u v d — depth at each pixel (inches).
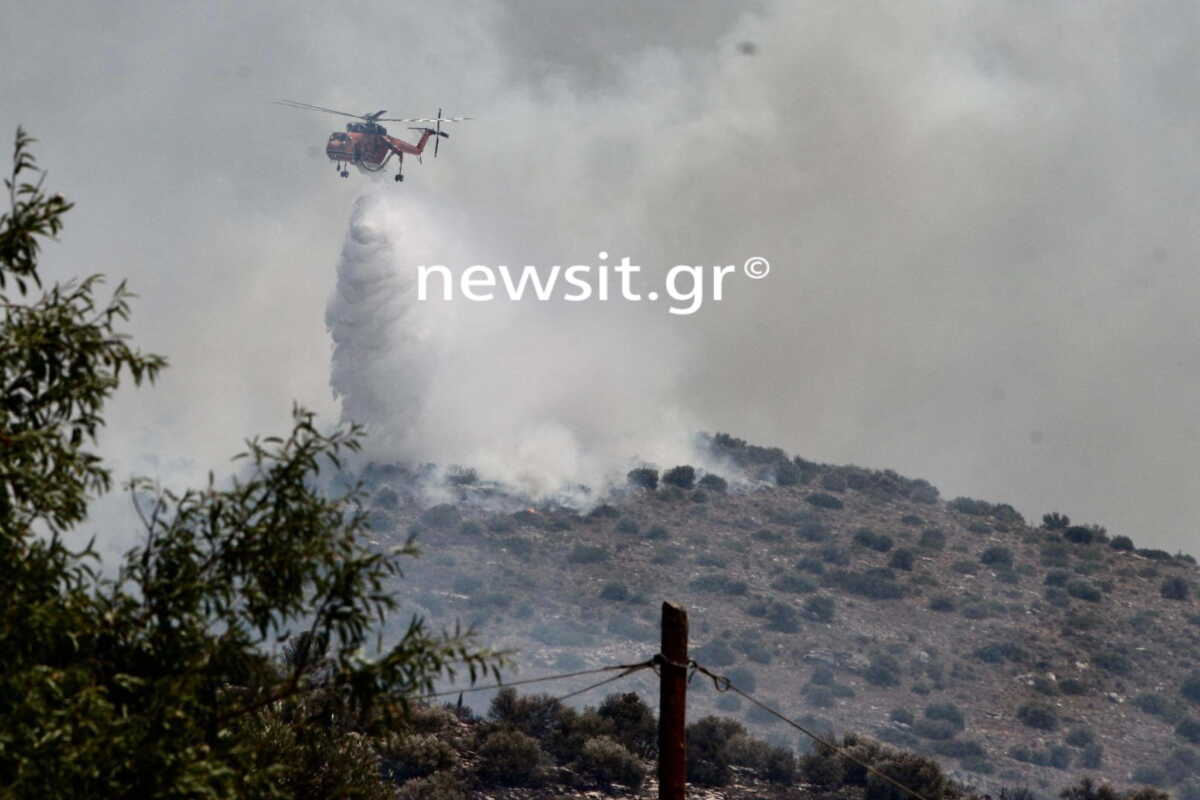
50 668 970.1
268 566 1055.0
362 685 1061.8
